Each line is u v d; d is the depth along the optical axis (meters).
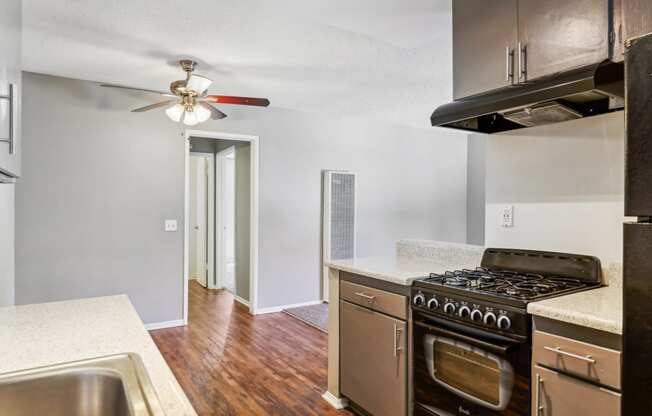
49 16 2.31
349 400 2.51
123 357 1.10
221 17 2.33
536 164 2.16
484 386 1.66
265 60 3.03
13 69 1.29
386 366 2.15
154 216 3.95
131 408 0.84
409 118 5.10
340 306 2.51
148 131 3.91
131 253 3.85
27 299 3.41
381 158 5.38
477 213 6.13
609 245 1.87
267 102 3.21
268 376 2.94
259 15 2.31
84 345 1.21
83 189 3.63
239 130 4.36
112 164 3.75
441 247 2.62
